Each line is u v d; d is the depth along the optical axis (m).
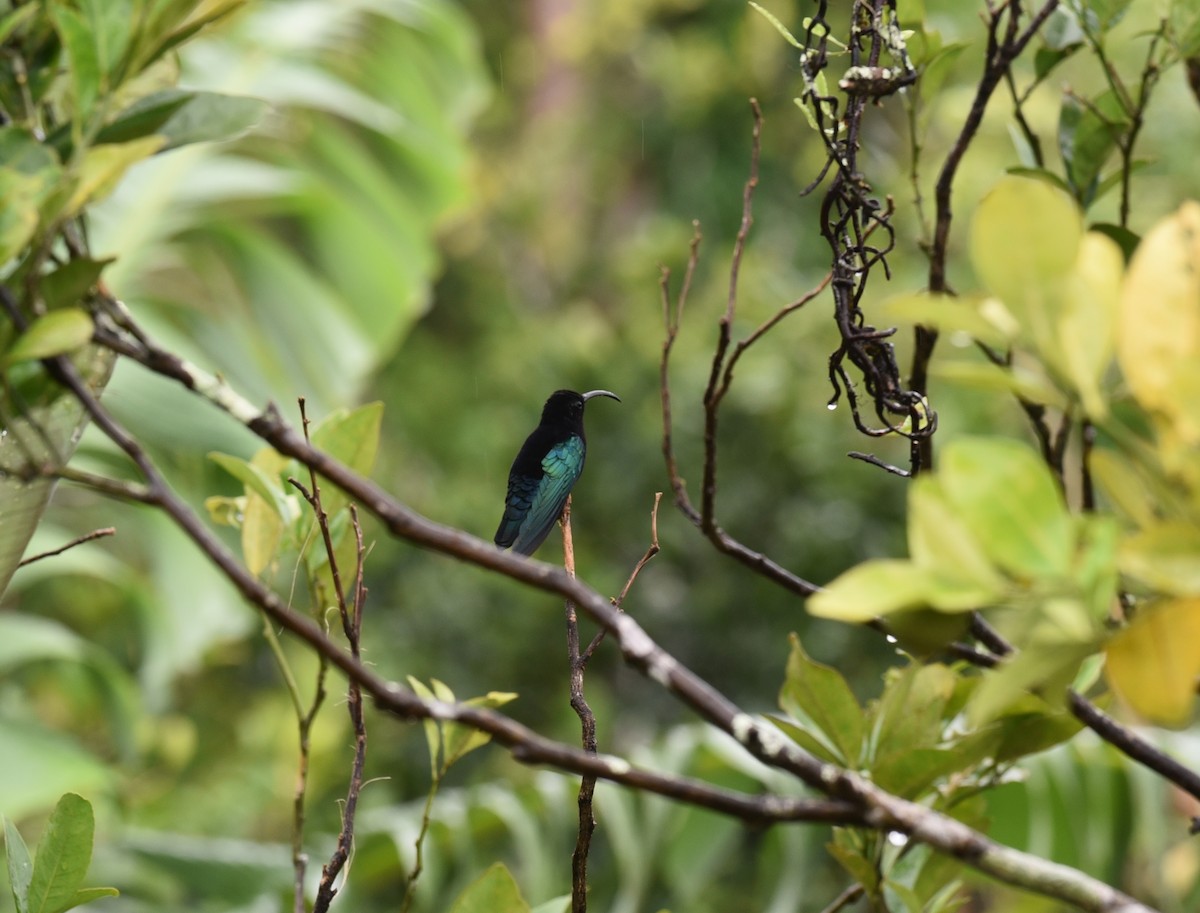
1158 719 1.88
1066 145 4.35
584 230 29.52
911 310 1.93
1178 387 1.82
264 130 12.64
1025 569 1.82
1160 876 7.12
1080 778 7.24
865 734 3.28
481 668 18.78
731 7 27.72
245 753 18.33
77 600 15.77
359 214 13.20
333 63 13.81
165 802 17.17
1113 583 1.87
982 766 3.62
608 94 29.80
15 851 3.16
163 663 11.58
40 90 2.99
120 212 11.48
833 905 3.50
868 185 3.60
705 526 3.45
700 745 8.12
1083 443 3.43
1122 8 4.16
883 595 1.84
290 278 12.59
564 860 8.23
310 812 17.64
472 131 30.52
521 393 20.67
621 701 19.06
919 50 4.22
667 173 27.70
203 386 2.36
